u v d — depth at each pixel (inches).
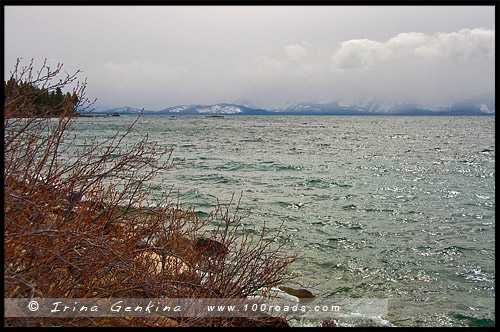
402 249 354.9
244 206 493.0
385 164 964.0
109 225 149.9
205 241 175.2
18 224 119.6
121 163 163.2
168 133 2070.6
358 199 564.4
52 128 154.6
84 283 119.1
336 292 257.8
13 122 145.6
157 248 142.3
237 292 156.3
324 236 384.5
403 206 523.8
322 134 2305.6
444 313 238.1
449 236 395.5
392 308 243.0
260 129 2876.5
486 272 304.7
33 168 156.2
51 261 116.8
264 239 330.0
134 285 133.4
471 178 767.7
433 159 1082.7
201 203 489.4
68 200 148.5
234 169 831.1
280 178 733.9
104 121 3481.8
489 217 468.8
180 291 137.9
